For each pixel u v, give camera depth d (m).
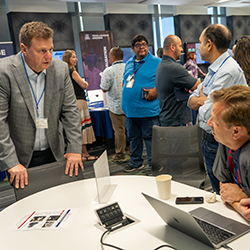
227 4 10.03
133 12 8.86
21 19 7.03
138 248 1.04
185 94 2.73
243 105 1.05
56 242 1.14
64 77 2.06
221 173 1.40
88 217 1.32
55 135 2.11
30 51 1.77
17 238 1.21
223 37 1.89
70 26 7.70
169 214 1.08
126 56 8.72
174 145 2.15
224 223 1.13
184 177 2.13
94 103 5.29
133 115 3.49
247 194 1.22
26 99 1.93
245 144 1.16
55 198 1.58
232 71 1.83
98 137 5.38
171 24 9.81
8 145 1.82
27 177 1.77
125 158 4.44
